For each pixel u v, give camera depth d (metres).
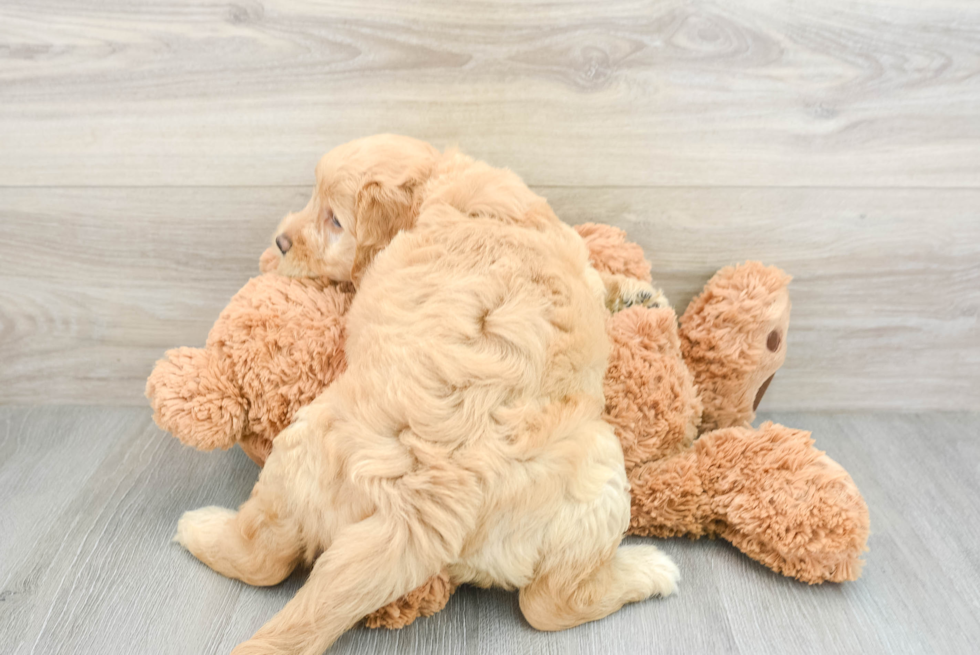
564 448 0.82
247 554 0.92
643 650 0.90
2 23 1.07
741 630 0.93
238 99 1.13
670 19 1.09
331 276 1.01
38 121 1.14
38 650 0.87
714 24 1.09
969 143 1.19
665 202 1.23
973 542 1.11
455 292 0.83
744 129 1.17
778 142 1.18
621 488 0.88
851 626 0.95
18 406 1.39
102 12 1.07
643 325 1.07
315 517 0.85
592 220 1.25
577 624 0.92
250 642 0.75
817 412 1.42
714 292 1.20
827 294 1.32
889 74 1.13
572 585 0.87
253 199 1.21
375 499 0.77
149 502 1.12
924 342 1.36
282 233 1.02
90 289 1.29
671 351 1.11
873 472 1.26
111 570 0.98
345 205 0.94
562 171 1.20
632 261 1.19
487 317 0.82
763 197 1.23
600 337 0.91
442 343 0.80
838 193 1.23
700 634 0.92
